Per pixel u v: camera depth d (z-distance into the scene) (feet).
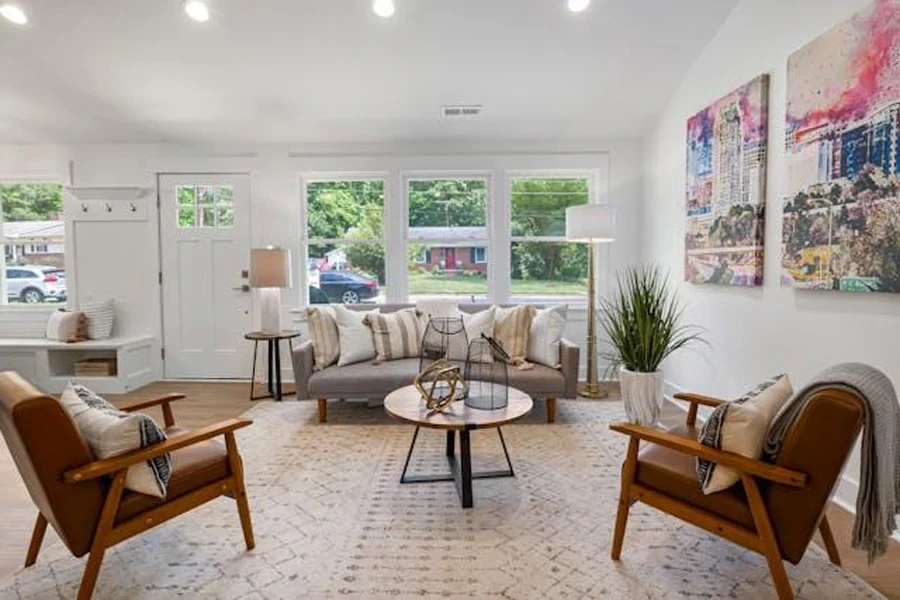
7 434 5.42
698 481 5.64
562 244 15.48
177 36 10.80
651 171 14.38
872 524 5.02
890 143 6.49
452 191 15.42
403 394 8.95
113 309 15.31
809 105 7.85
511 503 7.68
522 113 13.76
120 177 15.19
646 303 10.59
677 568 6.07
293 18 10.34
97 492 5.38
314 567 6.13
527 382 11.05
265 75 12.07
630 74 12.17
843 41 7.18
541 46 11.16
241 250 15.31
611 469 8.87
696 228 11.45
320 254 15.61
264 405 12.97
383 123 14.17
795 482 4.84
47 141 14.96
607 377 15.26
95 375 14.24
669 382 13.35
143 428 5.55
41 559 6.36
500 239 15.28
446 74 12.08
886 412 5.05
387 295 15.43
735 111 9.89
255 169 15.12
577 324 15.33
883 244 6.63
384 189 15.31
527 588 5.70
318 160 15.10
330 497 7.92
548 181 15.43
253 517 7.32
